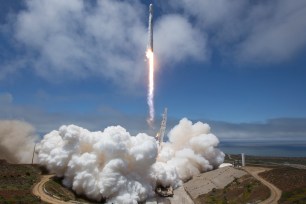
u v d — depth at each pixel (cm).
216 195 10869
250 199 9944
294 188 10481
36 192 9044
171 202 10238
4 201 7694
